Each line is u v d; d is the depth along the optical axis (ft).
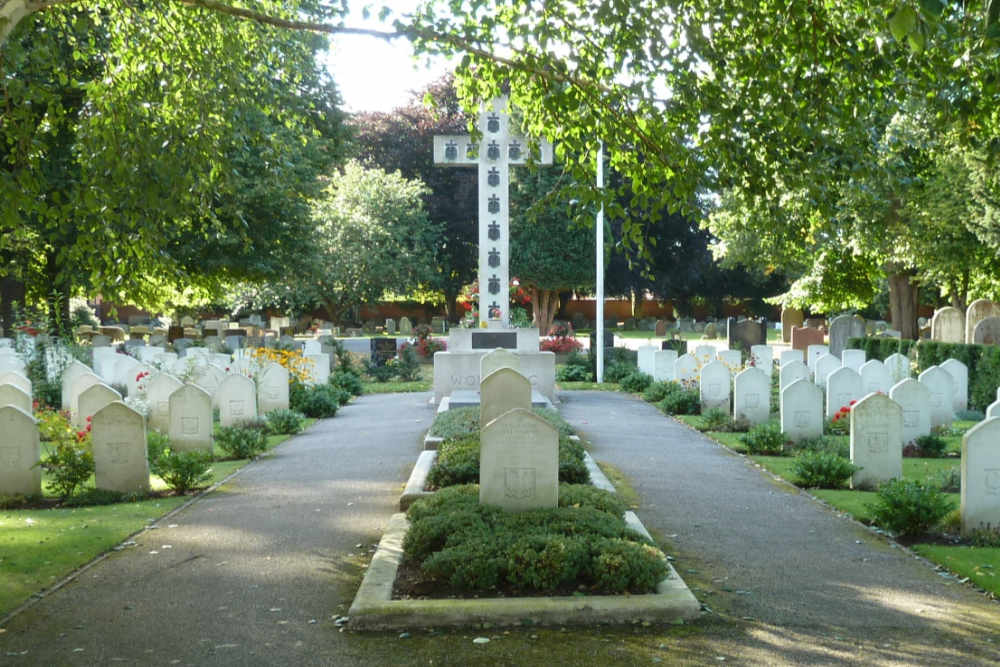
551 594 23.03
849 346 100.12
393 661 19.65
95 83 35.35
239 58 37.88
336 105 104.47
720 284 225.76
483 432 28.25
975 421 63.67
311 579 25.77
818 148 27.12
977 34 21.25
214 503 36.42
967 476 29.94
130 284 35.73
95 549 28.84
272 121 91.76
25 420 36.94
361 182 185.98
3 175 29.09
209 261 97.35
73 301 169.68
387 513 34.19
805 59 27.30
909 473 42.45
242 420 57.67
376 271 182.09
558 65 27.86
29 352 71.00
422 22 28.27
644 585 23.25
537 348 75.66
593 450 49.57
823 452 42.04
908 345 84.33
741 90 27.37
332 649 20.38
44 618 22.56
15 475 36.99
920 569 26.45
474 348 75.36
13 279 96.89
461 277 217.56
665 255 209.67
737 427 57.93
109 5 37.19
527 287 197.06
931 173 76.28
